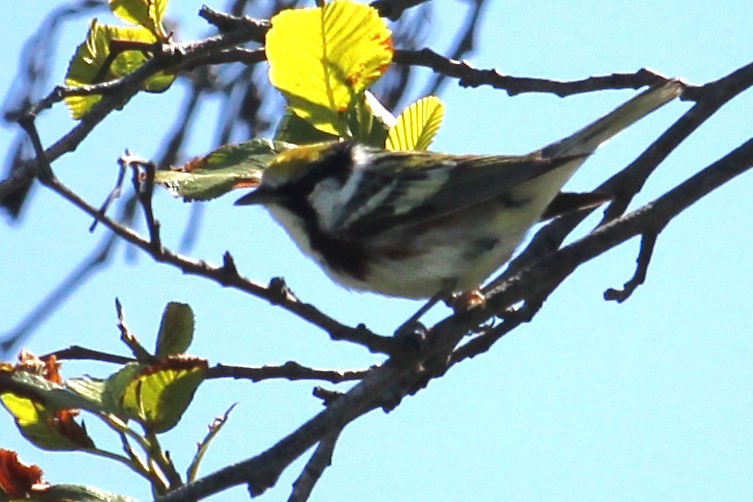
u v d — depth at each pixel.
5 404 8.35
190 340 9.12
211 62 11.60
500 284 10.36
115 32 11.25
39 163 7.11
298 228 11.02
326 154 10.88
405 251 10.63
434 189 10.54
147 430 8.15
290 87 10.46
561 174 10.47
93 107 10.36
